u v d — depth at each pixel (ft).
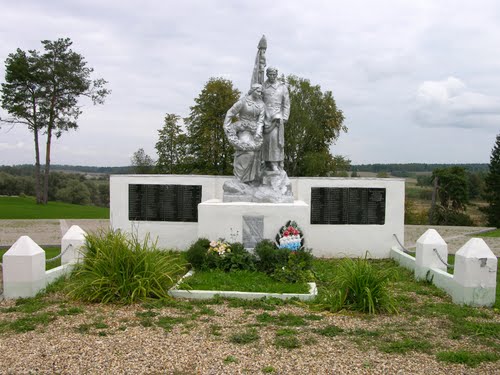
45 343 18.22
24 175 203.10
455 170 134.62
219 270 31.19
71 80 118.11
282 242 32.89
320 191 42.42
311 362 16.60
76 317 21.67
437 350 18.11
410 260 35.40
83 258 26.91
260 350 17.71
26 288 25.32
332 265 36.55
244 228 34.88
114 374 15.49
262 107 38.58
